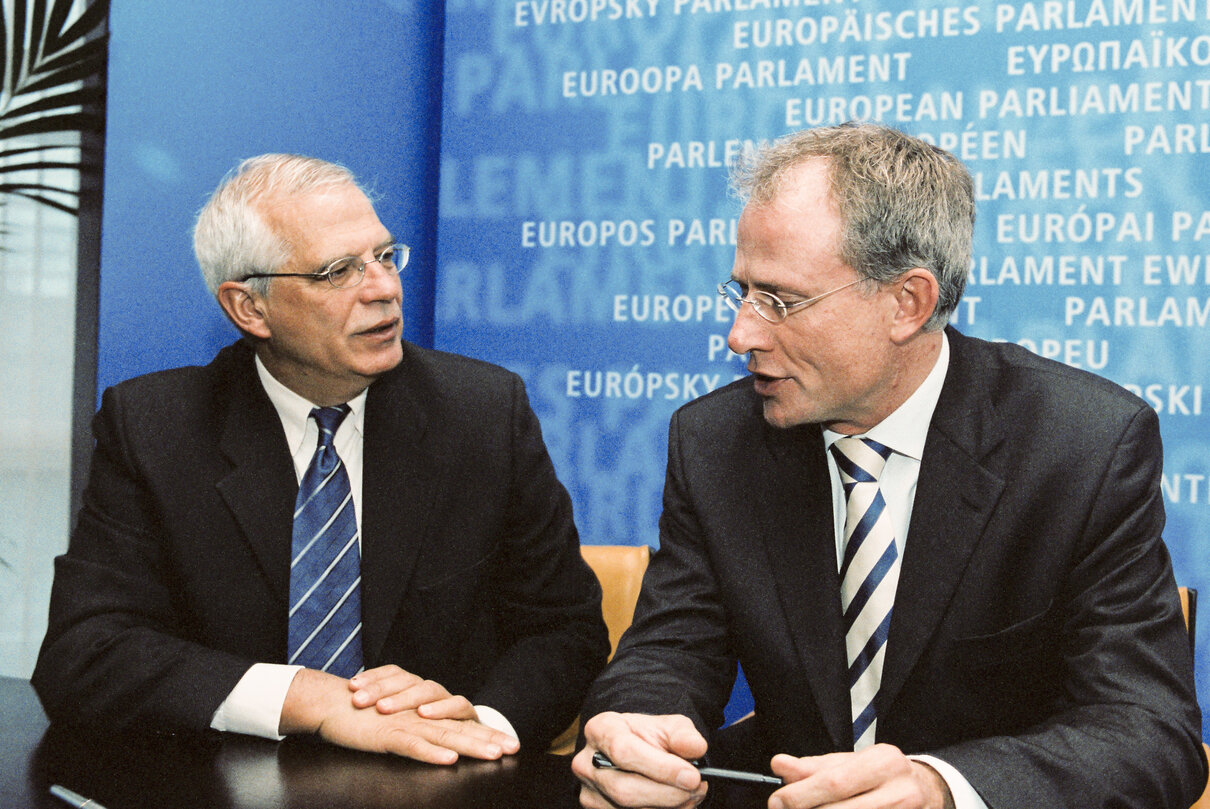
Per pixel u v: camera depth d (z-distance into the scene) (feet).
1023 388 3.88
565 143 9.05
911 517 3.77
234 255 4.22
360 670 4.28
